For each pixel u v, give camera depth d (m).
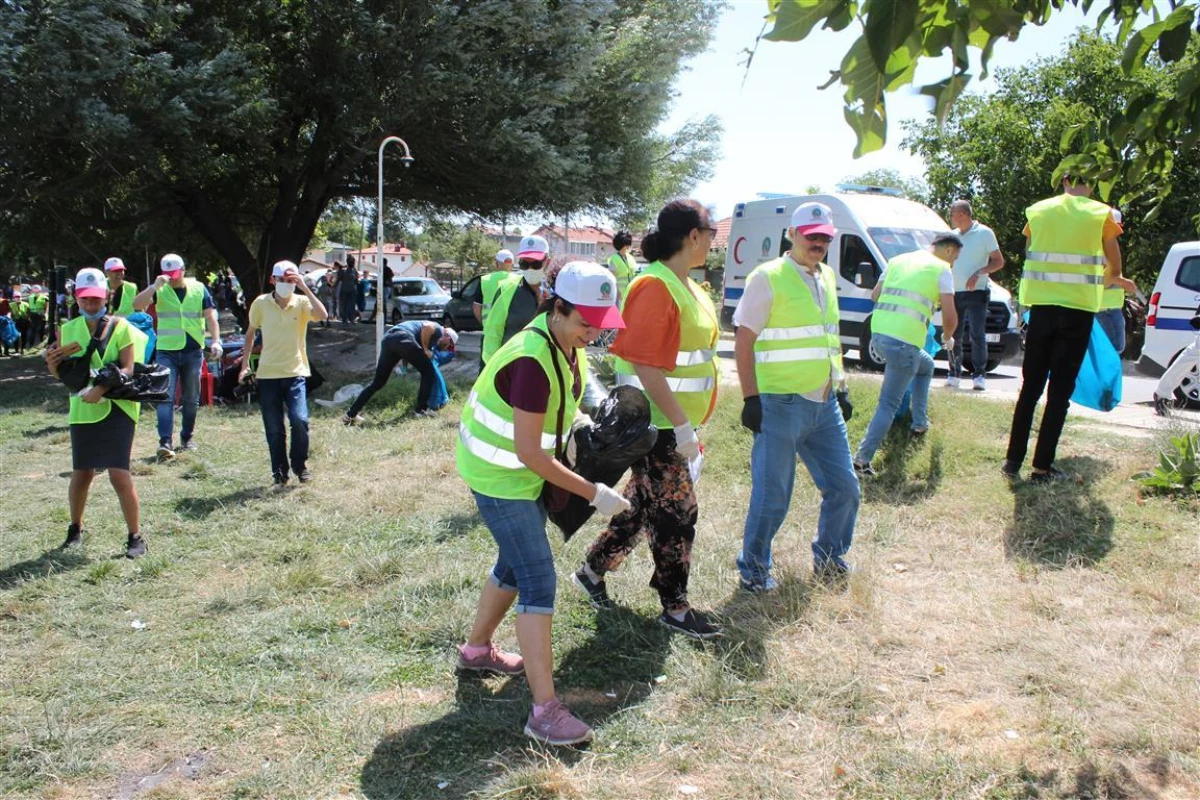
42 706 3.84
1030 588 4.83
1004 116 28.27
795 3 1.90
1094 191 3.85
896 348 6.67
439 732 3.58
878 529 5.85
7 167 15.27
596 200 20.52
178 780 3.31
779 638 4.33
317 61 17.30
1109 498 5.96
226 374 12.29
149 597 5.14
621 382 4.37
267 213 22.84
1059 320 6.12
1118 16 2.71
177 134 14.68
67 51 13.37
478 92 16.58
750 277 4.68
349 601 5.01
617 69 18.86
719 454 7.86
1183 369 8.80
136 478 8.07
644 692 3.89
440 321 26.11
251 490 7.55
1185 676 3.82
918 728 3.53
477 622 4.03
